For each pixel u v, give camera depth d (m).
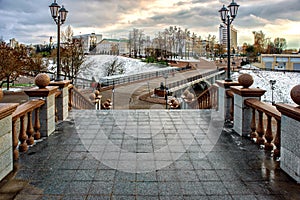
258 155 3.22
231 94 4.79
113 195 2.26
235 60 50.50
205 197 2.22
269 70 37.34
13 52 21.77
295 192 2.29
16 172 2.70
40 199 2.18
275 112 3.05
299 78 32.69
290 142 2.59
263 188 2.37
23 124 3.33
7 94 17.48
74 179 2.56
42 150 3.41
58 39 5.52
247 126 4.05
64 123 4.95
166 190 2.35
